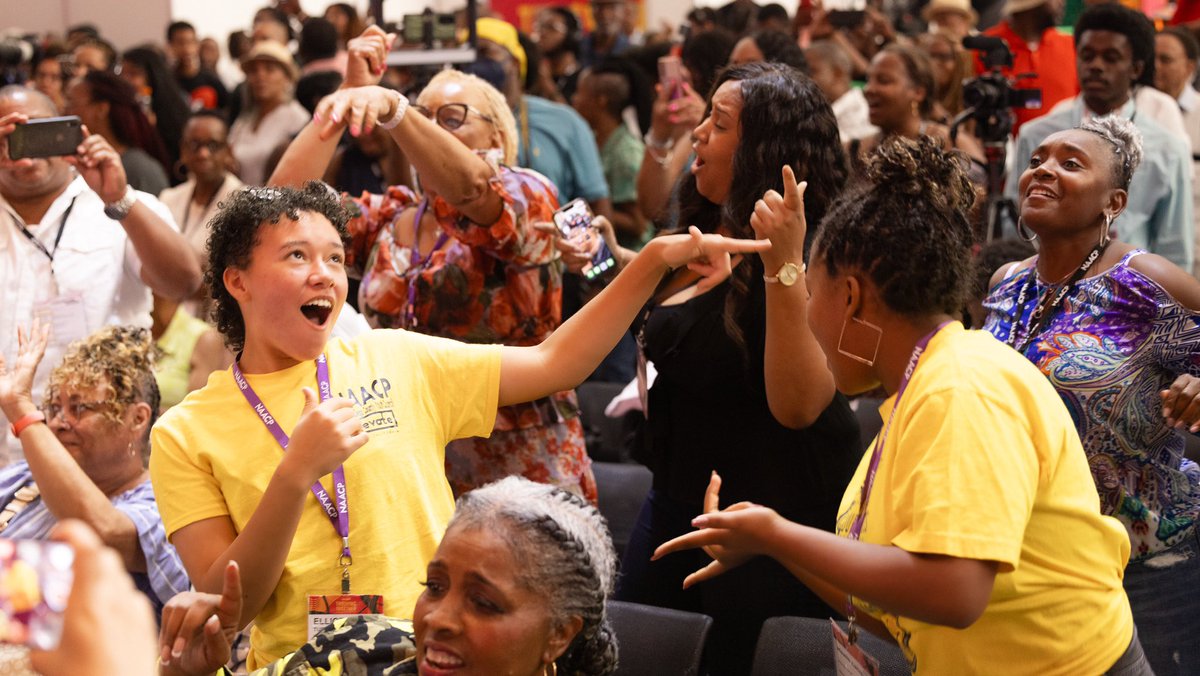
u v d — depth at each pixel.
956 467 1.54
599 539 1.68
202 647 1.68
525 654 1.59
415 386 2.06
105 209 3.27
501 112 3.14
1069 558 1.65
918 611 1.53
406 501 1.98
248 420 1.96
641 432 2.91
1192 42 5.58
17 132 3.15
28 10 11.12
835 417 2.60
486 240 2.84
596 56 8.95
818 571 1.57
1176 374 2.37
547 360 2.10
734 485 2.69
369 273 3.12
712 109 2.71
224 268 2.01
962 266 1.70
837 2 11.00
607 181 5.73
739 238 2.63
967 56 6.31
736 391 2.66
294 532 1.83
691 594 2.85
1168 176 4.24
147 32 11.13
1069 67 5.89
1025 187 2.47
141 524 2.61
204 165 5.20
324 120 2.52
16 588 0.83
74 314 3.40
